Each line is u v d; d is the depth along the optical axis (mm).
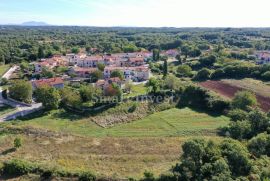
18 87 119750
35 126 92812
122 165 69875
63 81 142250
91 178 61469
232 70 167125
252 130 82312
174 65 199875
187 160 61250
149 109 111062
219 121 101688
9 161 65625
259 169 60281
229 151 62688
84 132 91750
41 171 63531
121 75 148250
